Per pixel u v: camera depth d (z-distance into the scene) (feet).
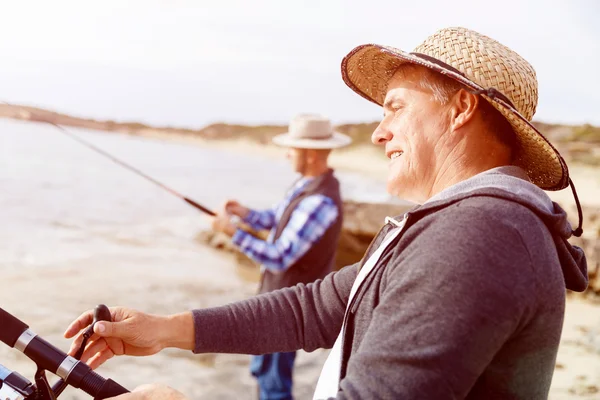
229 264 30.45
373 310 3.31
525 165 3.91
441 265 2.89
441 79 3.60
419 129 3.68
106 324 3.94
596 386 13.46
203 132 296.10
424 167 3.71
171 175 100.58
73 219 45.27
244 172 121.49
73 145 162.40
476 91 3.34
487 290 2.80
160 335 4.18
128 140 243.60
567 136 123.75
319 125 10.55
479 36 3.66
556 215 3.11
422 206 3.30
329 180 10.44
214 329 4.35
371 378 2.86
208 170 118.83
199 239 36.19
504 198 3.04
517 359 2.98
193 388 13.55
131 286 24.09
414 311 2.89
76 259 29.40
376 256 3.52
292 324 4.51
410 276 2.98
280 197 73.36
